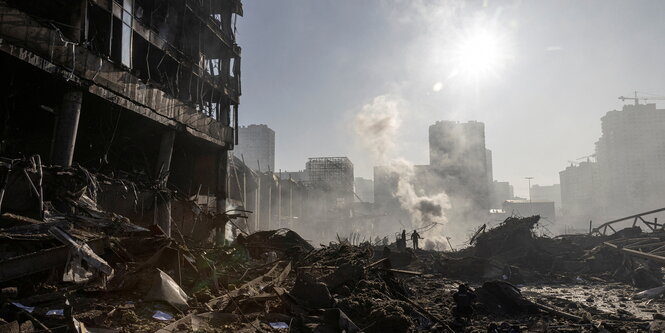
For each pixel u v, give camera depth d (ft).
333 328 27.81
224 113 109.91
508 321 36.83
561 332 33.68
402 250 98.48
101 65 63.21
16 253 29.71
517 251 101.04
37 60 53.11
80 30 60.23
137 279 31.78
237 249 62.23
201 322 26.30
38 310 24.12
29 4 61.93
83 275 30.94
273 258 67.10
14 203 36.01
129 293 30.63
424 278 69.87
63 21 64.64
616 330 34.30
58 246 31.89
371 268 44.98
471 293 34.45
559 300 50.14
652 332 33.83
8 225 32.78
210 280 37.32
